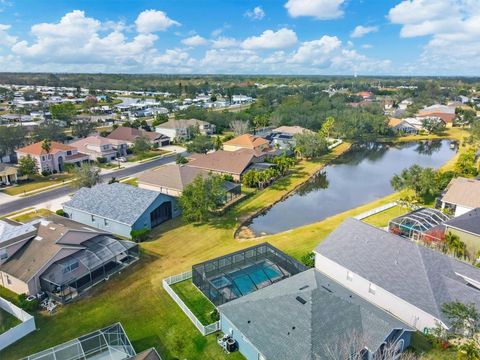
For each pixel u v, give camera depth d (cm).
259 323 2533
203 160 7500
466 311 2395
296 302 2612
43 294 3241
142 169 7894
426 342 2675
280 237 4597
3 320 2967
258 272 3462
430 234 4166
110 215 4694
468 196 5088
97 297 3291
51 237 3603
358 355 2180
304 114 13838
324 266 3559
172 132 11219
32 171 7100
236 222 5159
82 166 6238
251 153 7725
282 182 7138
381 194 6700
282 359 2214
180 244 4403
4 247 3475
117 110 17075
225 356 2592
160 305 3183
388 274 3078
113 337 2619
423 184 5606
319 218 5525
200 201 4834
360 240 3494
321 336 2316
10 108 16575
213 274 3416
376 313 2648
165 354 2609
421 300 2780
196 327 2889
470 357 2164
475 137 10262
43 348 2655
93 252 3619
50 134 9619
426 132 13012
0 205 5628
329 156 9625
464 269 3109
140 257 4047
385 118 12669
